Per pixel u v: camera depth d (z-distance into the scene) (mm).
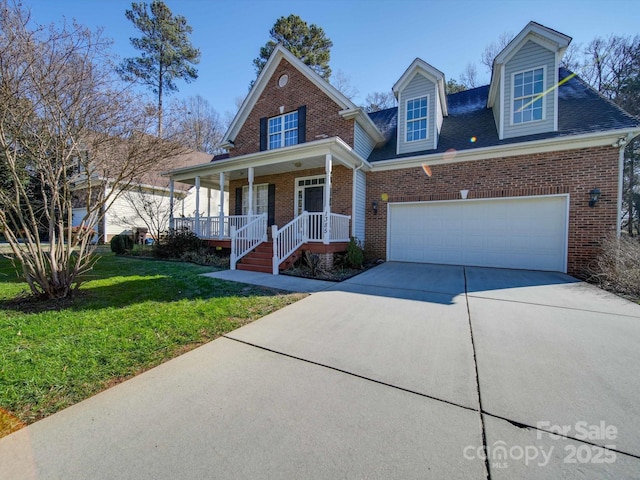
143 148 5551
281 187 11430
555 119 7828
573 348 3043
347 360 2785
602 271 6414
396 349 3035
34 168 4691
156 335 3275
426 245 9422
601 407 2055
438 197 9125
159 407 2057
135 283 5965
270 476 1487
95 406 2064
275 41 21531
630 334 3445
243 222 10484
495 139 8688
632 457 1614
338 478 1477
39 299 4613
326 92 10266
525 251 8094
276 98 11555
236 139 12680
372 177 10266
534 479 1473
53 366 2549
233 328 3596
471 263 8781
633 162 15641
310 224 9156
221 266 8570
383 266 8742
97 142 4816
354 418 1938
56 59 4281
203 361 2746
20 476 1484
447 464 1563
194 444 1705
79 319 3732
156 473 1507
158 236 11547
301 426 1859
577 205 7406
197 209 10891
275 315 4137
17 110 4023
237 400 2139
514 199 8195
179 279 6418
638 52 15781
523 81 8352
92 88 4715
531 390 2268
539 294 5375
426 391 2262
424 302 4828
